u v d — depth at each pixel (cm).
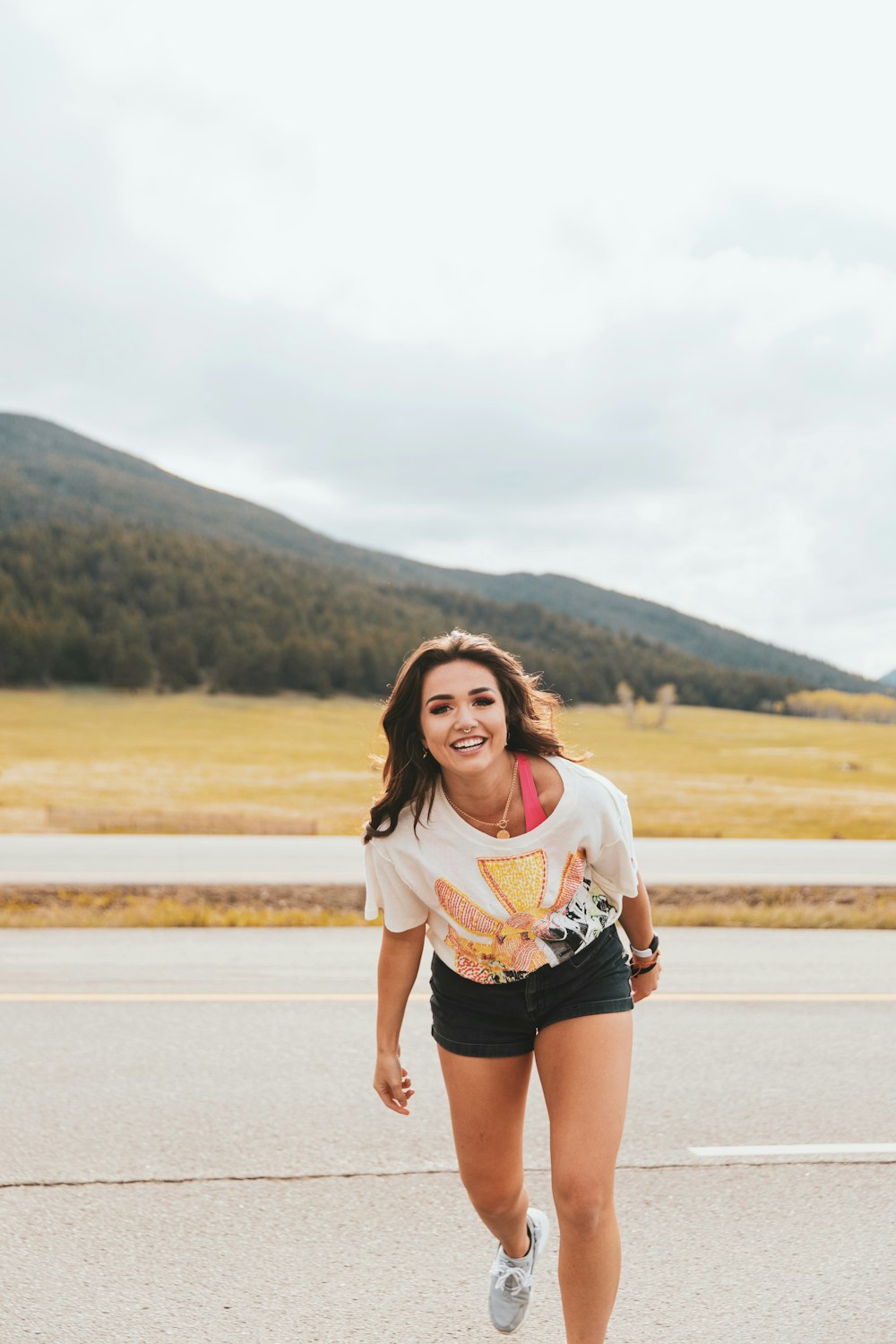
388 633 15862
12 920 990
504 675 291
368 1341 307
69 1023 625
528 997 284
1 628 12344
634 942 320
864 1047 604
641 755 8581
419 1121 479
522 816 288
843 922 1077
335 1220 383
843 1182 422
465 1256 359
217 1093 509
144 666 12400
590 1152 265
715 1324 319
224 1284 338
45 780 5512
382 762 303
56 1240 364
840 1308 329
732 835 3362
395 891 298
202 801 4741
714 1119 488
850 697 16400
